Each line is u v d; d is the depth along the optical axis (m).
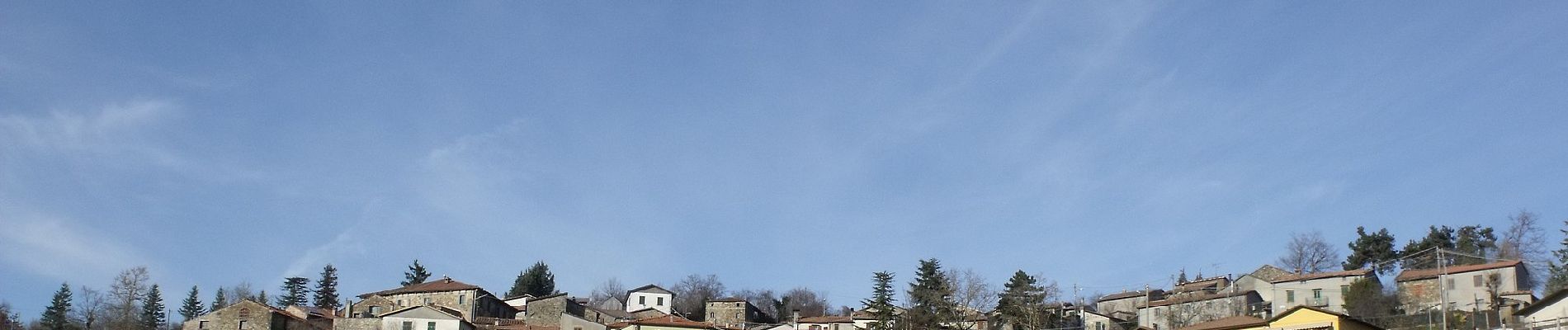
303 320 130.38
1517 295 110.88
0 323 138.25
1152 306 142.88
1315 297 133.25
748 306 165.50
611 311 161.88
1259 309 133.12
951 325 131.88
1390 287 130.38
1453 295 118.31
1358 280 129.00
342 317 124.88
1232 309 135.00
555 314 143.25
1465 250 140.12
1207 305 138.38
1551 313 76.38
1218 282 155.12
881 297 138.62
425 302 143.62
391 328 121.12
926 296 135.38
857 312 157.25
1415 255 142.25
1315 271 157.00
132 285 153.88
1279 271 150.12
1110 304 159.75
